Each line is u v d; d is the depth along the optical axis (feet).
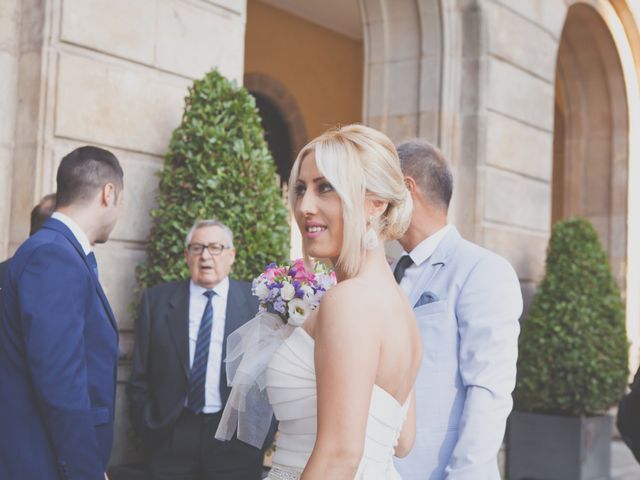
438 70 22.84
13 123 13.33
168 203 14.11
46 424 7.84
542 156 25.94
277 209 14.26
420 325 8.45
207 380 12.35
